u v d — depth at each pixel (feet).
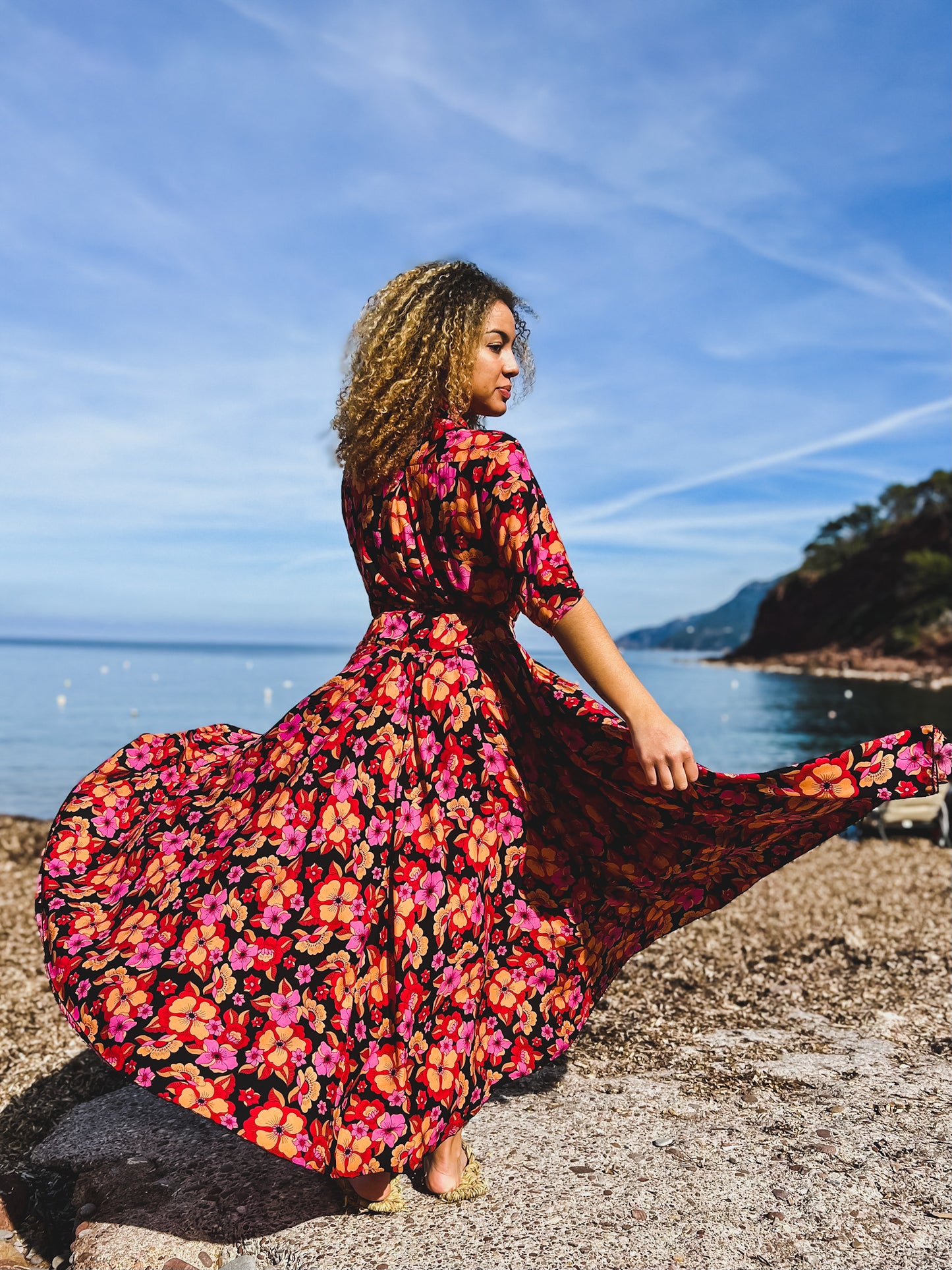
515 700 5.84
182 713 114.73
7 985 11.70
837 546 412.98
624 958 6.29
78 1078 9.14
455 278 5.76
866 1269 5.50
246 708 123.13
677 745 4.68
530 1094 8.00
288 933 5.19
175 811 5.95
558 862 5.92
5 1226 6.77
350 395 5.93
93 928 5.47
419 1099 5.27
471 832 5.61
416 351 5.62
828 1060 8.84
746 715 139.13
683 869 5.86
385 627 5.82
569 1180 6.45
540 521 5.00
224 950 5.13
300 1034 5.09
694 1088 8.12
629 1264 5.52
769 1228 5.88
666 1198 6.22
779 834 5.66
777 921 14.75
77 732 90.33
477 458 5.18
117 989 5.06
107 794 6.36
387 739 5.50
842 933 13.97
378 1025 5.29
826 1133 7.17
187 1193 6.59
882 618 355.36
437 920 5.41
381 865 5.39
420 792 5.53
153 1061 4.84
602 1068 8.66
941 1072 8.48
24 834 21.89
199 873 5.41
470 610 5.68
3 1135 8.09
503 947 5.84
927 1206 6.16
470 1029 5.51
